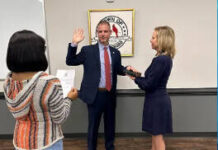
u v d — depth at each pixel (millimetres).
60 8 2178
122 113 2422
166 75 1618
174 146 2314
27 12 2201
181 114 2418
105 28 1824
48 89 896
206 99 2371
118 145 2336
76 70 2318
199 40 2221
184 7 2150
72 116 2459
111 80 1923
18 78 906
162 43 1603
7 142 2469
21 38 856
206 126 2441
